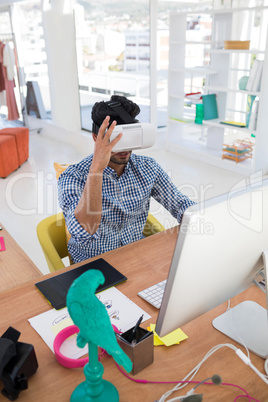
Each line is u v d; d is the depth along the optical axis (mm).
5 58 6543
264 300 1214
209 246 802
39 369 954
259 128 4230
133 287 1269
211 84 4895
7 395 874
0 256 1532
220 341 1051
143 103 5559
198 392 893
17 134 4922
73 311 742
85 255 1614
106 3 5258
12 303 1200
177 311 855
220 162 4824
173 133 5547
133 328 957
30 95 6793
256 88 4184
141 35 5188
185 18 5008
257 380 929
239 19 5227
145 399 874
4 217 3580
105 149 1206
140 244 1541
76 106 5965
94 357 807
